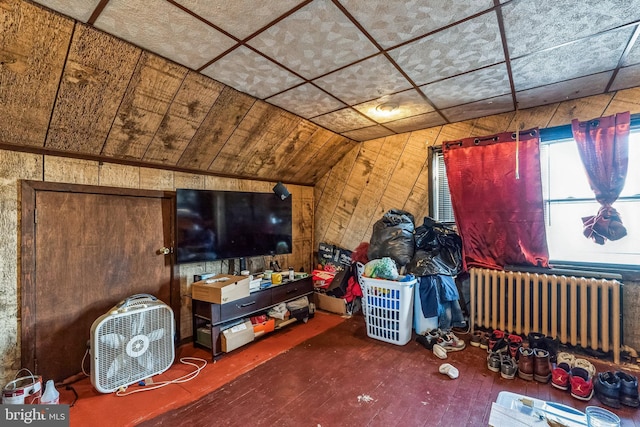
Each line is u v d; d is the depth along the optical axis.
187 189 2.79
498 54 1.95
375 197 3.90
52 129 1.99
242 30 1.65
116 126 2.19
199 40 1.73
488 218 3.02
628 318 2.46
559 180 2.78
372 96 2.60
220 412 1.85
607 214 2.47
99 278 2.36
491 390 2.06
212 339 2.54
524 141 2.81
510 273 2.77
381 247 3.30
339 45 1.82
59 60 1.65
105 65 1.78
